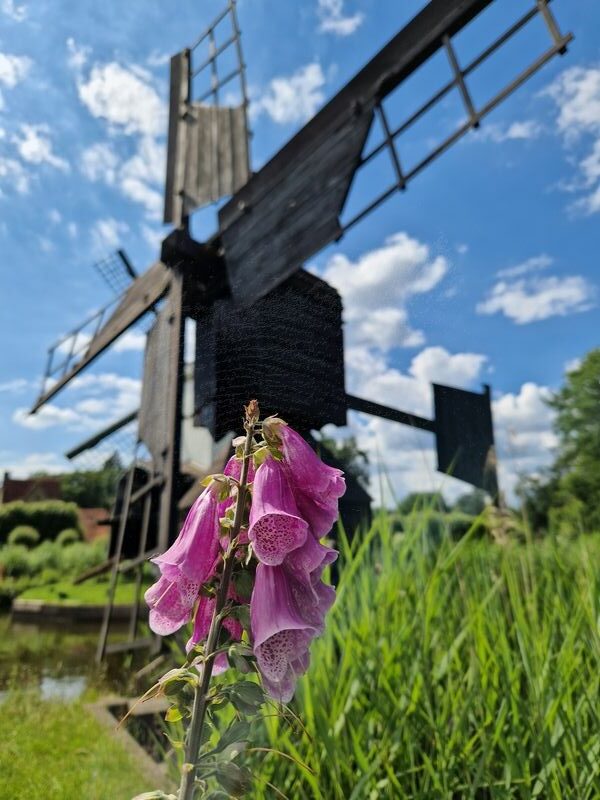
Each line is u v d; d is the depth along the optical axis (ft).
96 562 25.70
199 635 0.82
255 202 7.13
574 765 1.59
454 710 1.82
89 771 2.96
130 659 6.99
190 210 8.30
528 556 2.63
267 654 0.74
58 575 25.05
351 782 1.71
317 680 2.05
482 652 2.01
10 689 5.93
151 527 8.21
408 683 1.94
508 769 1.61
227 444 0.97
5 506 31.60
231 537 0.76
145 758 3.27
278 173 6.99
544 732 1.63
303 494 0.82
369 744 1.83
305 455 0.80
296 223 6.43
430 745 1.88
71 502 34.55
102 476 37.22
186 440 5.71
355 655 2.07
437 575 2.29
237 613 0.73
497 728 1.68
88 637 13.82
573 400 26.04
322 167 6.38
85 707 4.79
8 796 2.70
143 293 8.68
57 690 6.27
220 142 8.38
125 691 5.34
